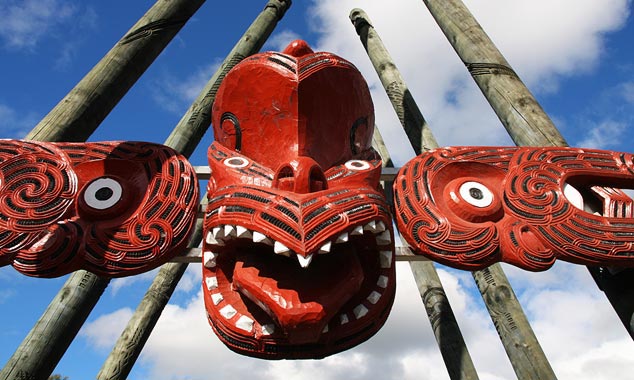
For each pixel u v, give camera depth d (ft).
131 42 15.92
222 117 12.96
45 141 12.77
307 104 11.90
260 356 9.98
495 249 11.18
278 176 10.29
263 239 8.89
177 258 11.72
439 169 12.64
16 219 10.53
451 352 20.62
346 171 11.34
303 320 8.70
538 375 18.43
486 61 17.78
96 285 16.10
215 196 10.33
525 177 12.59
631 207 12.46
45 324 15.01
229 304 10.42
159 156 12.39
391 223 10.50
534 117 15.94
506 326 19.95
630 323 12.15
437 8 20.36
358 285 9.46
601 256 11.26
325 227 8.89
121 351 21.08
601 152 13.51
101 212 10.92
